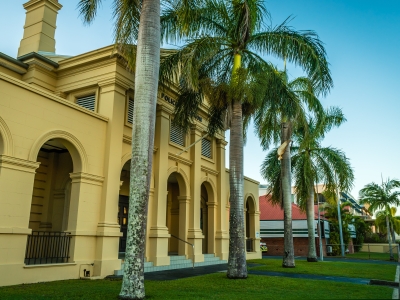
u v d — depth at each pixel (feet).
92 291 29.94
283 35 46.44
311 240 72.54
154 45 32.55
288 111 48.73
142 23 32.94
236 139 44.24
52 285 33.19
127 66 43.98
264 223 121.80
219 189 68.64
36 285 32.91
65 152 48.70
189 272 46.57
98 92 47.24
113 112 45.14
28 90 36.24
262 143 62.13
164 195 52.26
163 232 50.60
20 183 34.50
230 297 27.86
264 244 118.52
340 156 72.64
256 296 28.43
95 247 41.47
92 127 43.16
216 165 69.67
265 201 132.57
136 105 31.19
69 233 39.70
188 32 39.37
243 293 29.99
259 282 36.81
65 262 38.70
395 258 98.37
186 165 59.98
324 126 68.28
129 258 27.76
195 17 40.14
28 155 35.50
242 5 43.68
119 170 45.01
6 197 33.17
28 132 35.76
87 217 40.98
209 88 45.50
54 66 49.80
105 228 41.70
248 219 84.94
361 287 33.88
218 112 51.52
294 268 54.19
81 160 41.19
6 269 32.37
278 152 57.57
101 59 46.98
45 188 47.91
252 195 82.84
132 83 48.57
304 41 46.26
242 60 47.44
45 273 35.78
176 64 44.50
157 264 48.67
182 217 58.29
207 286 33.83
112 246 42.50
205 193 72.28
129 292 26.78
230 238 41.70
